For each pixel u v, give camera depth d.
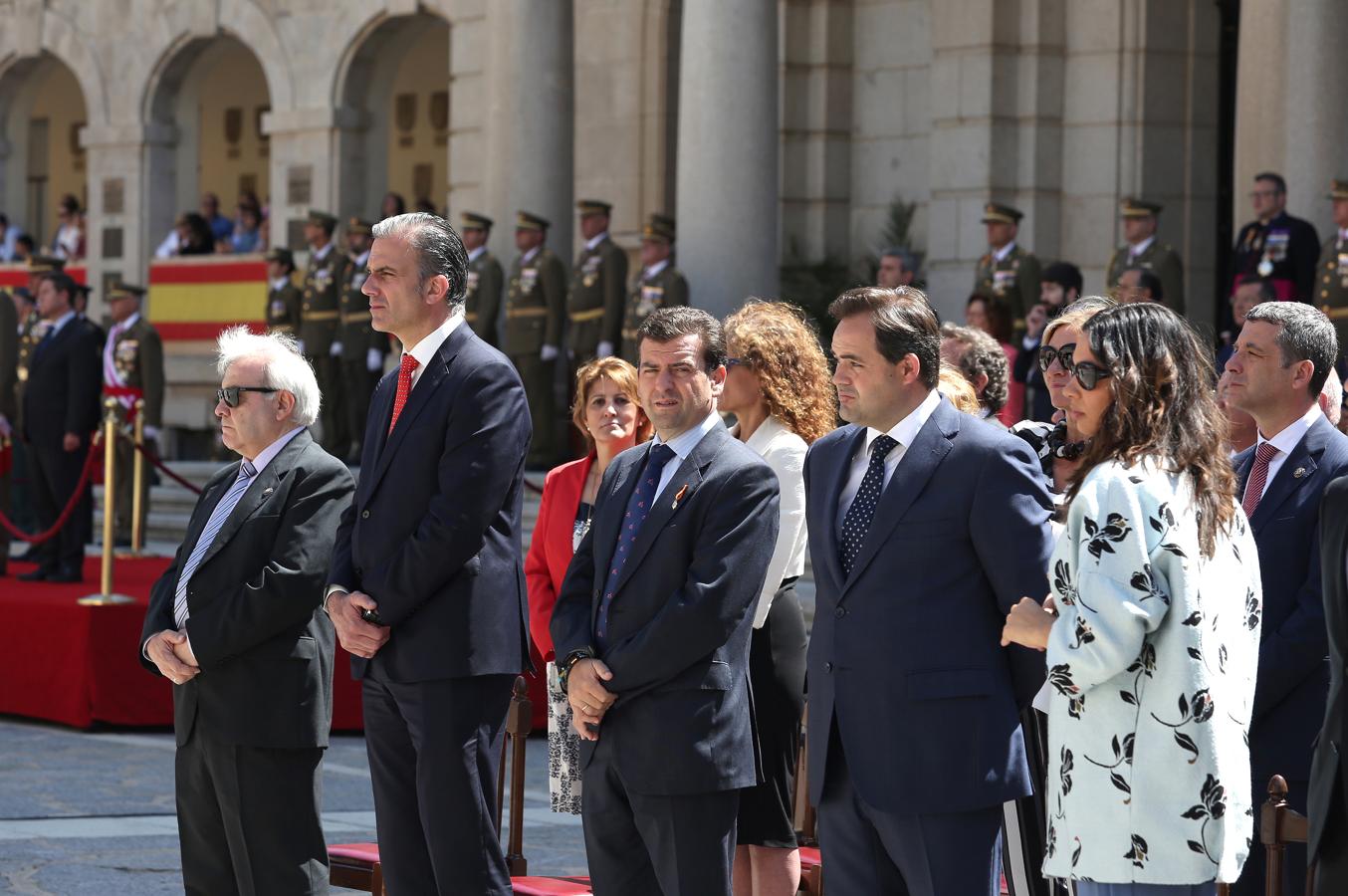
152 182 39.19
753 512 8.57
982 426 8.13
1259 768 9.01
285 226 36.56
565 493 11.02
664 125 30.98
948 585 7.99
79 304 22.78
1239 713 7.01
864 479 8.29
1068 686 6.82
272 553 9.73
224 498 10.03
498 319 27.80
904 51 28.97
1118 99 26.94
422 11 34.44
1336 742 7.55
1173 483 6.91
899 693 7.95
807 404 9.93
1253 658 7.19
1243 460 9.48
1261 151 21.36
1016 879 9.08
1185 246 27.11
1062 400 8.97
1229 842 6.84
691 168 23.66
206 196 39.94
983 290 23.42
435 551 9.01
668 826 8.47
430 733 9.11
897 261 21.56
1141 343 7.00
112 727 18.16
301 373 10.06
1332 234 20.50
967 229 27.67
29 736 17.62
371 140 36.25
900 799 7.91
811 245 29.58
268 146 47.91
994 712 7.93
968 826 7.92
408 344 9.46
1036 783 9.07
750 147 23.50
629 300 25.77
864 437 8.45
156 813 14.23
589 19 31.81
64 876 12.03
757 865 9.60
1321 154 20.58
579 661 8.62
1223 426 7.10
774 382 9.91
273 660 9.70
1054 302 20.05
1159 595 6.77
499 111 28.31
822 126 29.48
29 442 22.33
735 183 23.47
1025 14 27.42
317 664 9.81
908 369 8.15
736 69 23.45
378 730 9.38
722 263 23.48
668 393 8.74
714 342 8.84
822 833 8.34
